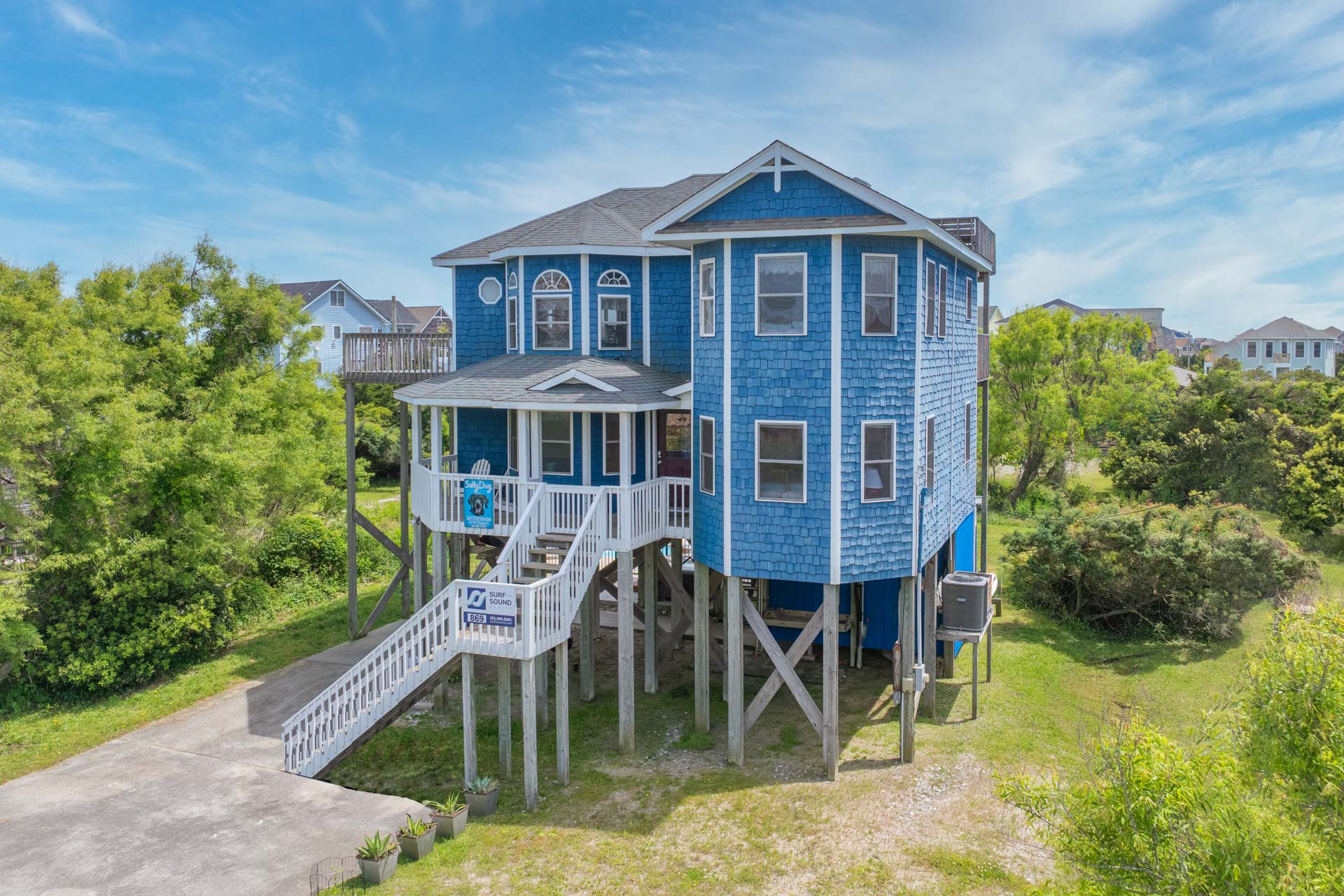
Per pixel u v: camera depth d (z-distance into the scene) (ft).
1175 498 113.80
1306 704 23.12
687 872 37.01
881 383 45.16
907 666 48.39
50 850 38.96
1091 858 22.56
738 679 47.09
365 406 152.05
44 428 59.00
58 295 72.18
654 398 51.57
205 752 49.78
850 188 43.34
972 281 61.52
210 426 65.98
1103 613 70.38
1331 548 93.97
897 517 46.29
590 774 46.47
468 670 43.57
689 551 80.69
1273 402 115.75
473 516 53.52
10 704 57.21
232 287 81.10
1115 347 135.64
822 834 39.75
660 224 47.19
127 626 61.52
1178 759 22.54
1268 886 19.85
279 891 35.78
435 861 37.91
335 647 69.00
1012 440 126.00
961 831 39.60
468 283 67.36
